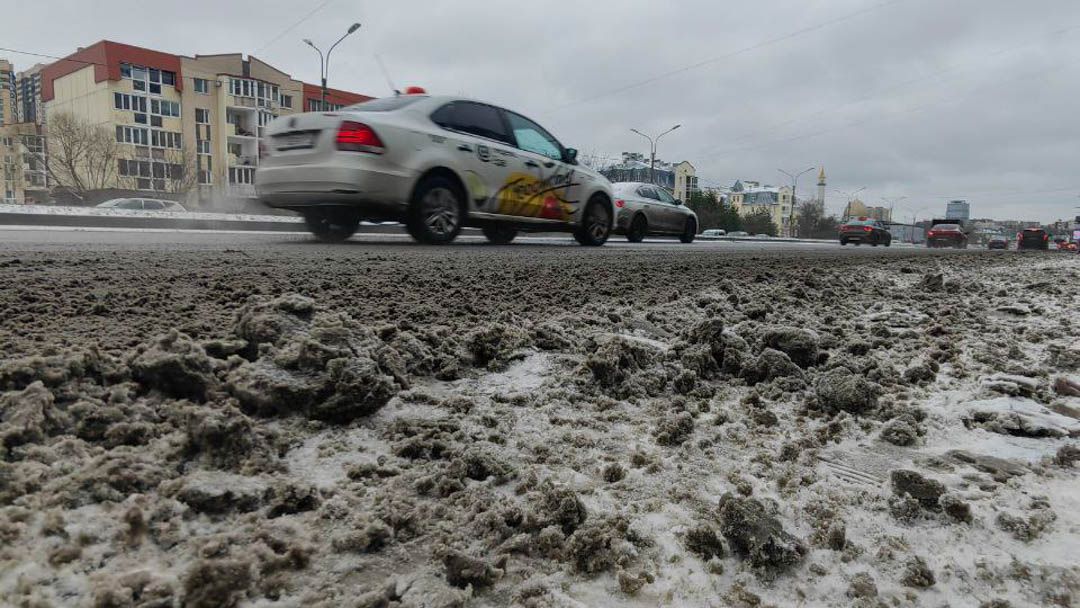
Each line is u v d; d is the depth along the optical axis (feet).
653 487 4.47
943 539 3.97
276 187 21.16
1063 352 8.54
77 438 4.18
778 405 6.40
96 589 2.83
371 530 3.53
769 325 9.48
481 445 4.84
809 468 4.95
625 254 24.36
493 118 24.63
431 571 3.40
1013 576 3.62
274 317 5.95
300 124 20.61
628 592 3.39
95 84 172.76
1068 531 4.09
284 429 4.76
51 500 3.40
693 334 7.72
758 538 3.67
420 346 6.64
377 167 20.33
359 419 5.10
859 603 3.36
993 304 14.37
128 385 4.90
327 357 5.19
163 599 2.86
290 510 3.75
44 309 7.66
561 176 27.12
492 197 24.02
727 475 4.72
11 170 222.48
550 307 10.16
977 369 8.01
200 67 184.75
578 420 5.59
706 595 3.39
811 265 22.59
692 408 6.05
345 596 3.12
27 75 253.44
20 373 4.53
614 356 6.53
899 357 8.54
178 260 14.02
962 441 5.67
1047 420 5.98
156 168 177.27
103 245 18.85
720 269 18.37
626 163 286.25
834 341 8.74
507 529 3.80
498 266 15.83
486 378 6.52
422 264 15.37
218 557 3.21
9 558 2.99
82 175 166.91
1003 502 4.45
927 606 3.36
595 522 3.91
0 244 18.03
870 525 4.10
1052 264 32.53
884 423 5.93
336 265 14.11
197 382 4.91
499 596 3.30
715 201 210.59
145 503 3.51
